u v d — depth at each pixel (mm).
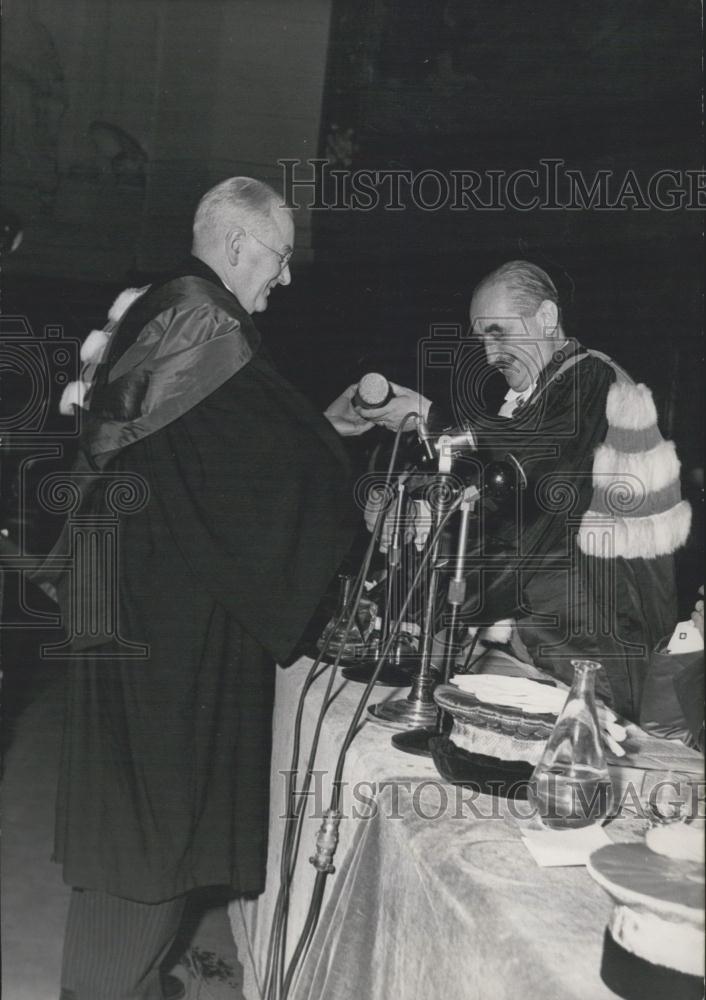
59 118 4316
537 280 2119
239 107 4102
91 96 4305
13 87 4188
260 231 1940
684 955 715
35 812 2793
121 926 1772
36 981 1963
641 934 733
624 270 2354
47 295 3988
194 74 4246
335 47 3828
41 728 3262
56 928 2227
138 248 4379
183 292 1900
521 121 2938
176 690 1786
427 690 1524
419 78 3457
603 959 765
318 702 1625
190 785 1784
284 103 3986
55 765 3090
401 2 3395
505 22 2922
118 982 1782
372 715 1516
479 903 906
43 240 4137
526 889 917
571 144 2689
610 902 900
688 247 2293
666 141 2469
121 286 4336
